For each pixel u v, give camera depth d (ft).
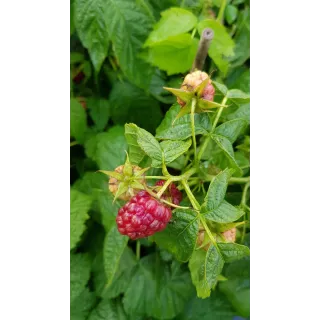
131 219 0.53
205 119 0.62
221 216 0.56
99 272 0.80
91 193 0.77
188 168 0.65
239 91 0.66
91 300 0.79
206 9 0.82
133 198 0.54
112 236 0.71
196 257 0.64
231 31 0.82
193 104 0.58
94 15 0.74
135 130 0.59
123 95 0.84
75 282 0.78
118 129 0.80
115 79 0.85
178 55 0.76
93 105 0.84
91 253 0.81
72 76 0.83
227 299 0.81
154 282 0.81
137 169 0.57
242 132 0.73
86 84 0.84
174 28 0.74
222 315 0.80
